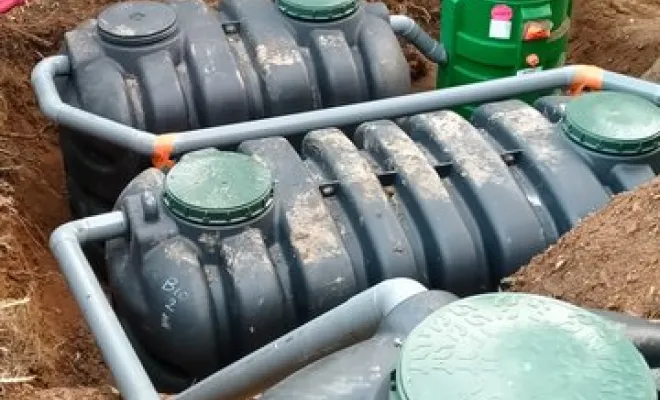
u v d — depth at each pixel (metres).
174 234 6.17
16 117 8.62
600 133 6.56
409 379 4.17
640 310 5.58
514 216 6.36
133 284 6.22
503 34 8.08
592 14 10.26
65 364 6.58
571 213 6.39
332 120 7.04
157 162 6.86
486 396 4.09
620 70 9.73
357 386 4.65
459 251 6.28
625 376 4.14
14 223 7.38
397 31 8.32
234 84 7.49
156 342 6.18
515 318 4.36
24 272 7.00
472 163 6.56
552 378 4.14
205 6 7.97
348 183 6.41
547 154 6.63
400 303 5.02
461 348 4.25
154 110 7.36
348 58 7.76
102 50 7.55
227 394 5.28
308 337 5.17
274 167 6.52
